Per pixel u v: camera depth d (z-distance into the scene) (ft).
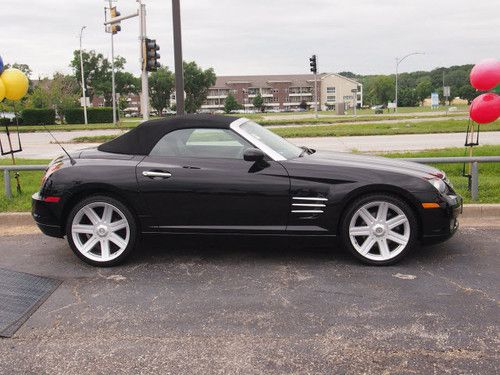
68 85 218.18
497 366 10.06
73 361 10.67
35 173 35.58
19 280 15.60
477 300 13.30
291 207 16.06
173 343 11.35
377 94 481.46
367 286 14.46
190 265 16.71
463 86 423.23
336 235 16.14
